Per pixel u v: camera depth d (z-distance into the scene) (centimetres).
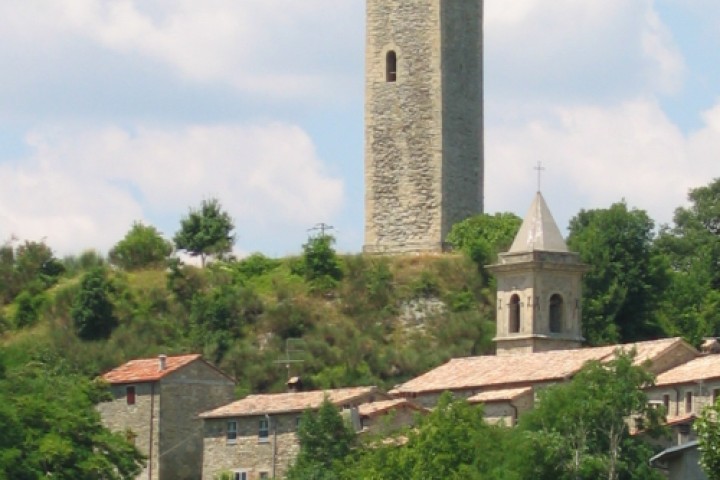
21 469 13625
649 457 13462
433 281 18500
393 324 18300
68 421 14150
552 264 16200
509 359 15875
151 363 17250
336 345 17975
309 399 16038
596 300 17700
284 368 17688
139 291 18925
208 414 16238
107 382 16575
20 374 14775
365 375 17488
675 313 18212
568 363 15300
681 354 15175
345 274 18775
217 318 18362
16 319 19100
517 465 13362
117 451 14462
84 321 18638
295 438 15762
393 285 18600
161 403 16750
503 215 19012
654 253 18188
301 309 18400
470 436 13738
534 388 15025
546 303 16200
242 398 16888
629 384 13688
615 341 17512
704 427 10306
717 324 18138
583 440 13500
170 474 16725
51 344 18350
